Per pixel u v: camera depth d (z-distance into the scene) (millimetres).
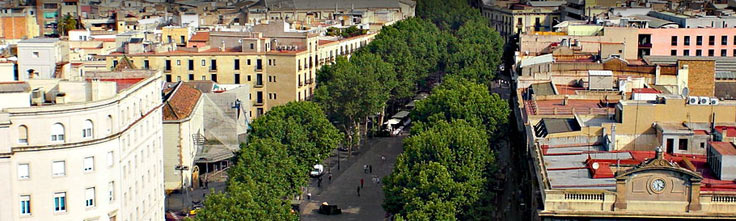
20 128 157500
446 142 195375
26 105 161875
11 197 157500
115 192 169750
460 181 187375
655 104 174750
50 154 159625
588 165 158125
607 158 162500
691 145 165875
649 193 141750
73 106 160375
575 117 192000
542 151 170250
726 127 170500
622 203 141750
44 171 159500
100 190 165750
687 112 174000
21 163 158000
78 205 163125
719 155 150625
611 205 142000
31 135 157875
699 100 177375
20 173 158250
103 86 169875
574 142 176250
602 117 192500
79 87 170000
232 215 174500
